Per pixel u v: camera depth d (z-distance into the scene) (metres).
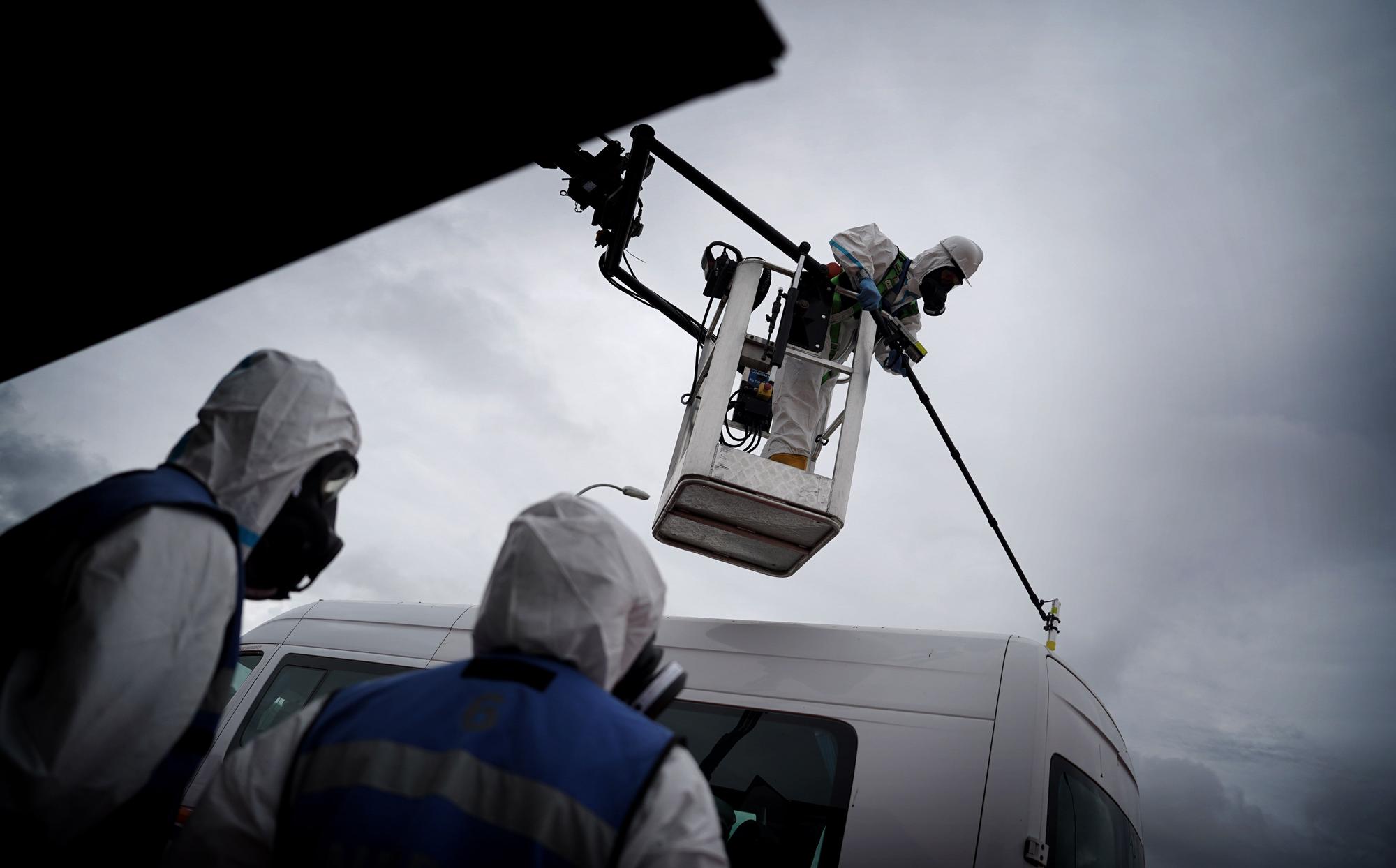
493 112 1.09
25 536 1.59
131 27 1.10
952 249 5.93
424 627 5.95
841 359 5.91
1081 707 4.25
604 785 1.39
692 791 1.44
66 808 1.44
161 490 1.65
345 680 5.95
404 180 1.22
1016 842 3.61
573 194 5.66
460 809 1.38
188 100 1.17
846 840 3.88
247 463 1.83
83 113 1.21
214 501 1.79
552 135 1.10
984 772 3.81
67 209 1.36
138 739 1.51
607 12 0.94
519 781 1.39
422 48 1.04
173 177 1.28
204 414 1.88
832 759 4.14
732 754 4.38
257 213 1.32
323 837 1.40
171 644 1.56
